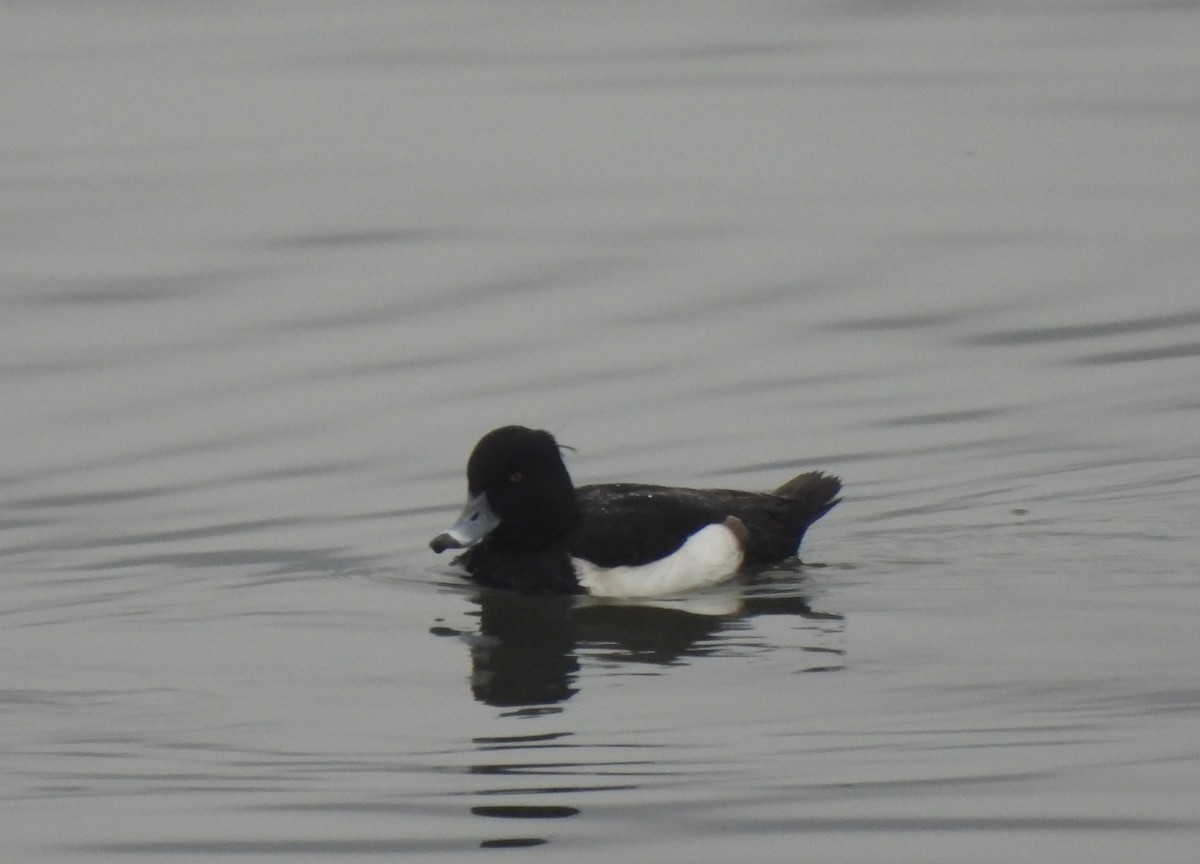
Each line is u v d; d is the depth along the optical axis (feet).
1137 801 33.40
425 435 51.08
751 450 50.24
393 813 34.04
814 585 44.09
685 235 61.87
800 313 57.16
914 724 36.73
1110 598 42.01
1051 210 63.05
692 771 35.12
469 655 40.98
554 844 32.71
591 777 35.09
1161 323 56.34
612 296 58.34
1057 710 37.04
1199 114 69.31
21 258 60.80
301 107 71.67
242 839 33.32
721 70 74.28
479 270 59.93
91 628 42.47
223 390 53.47
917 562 44.62
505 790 34.71
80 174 66.44
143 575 44.86
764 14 79.30
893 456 49.80
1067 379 53.42
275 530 46.93
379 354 55.26
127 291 58.80
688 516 45.42
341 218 63.21
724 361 54.70
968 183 65.05
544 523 44.91
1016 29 77.51
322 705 38.65
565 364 54.60
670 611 43.39
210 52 76.59
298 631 42.29
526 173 66.23
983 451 49.80
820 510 46.29
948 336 55.93
